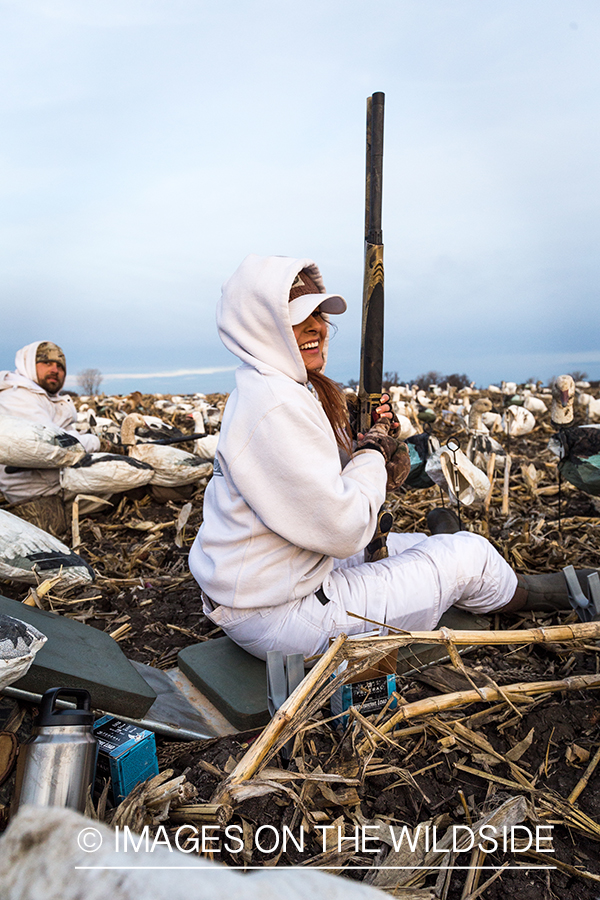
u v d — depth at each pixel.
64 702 1.91
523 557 3.81
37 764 1.48
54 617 2.51
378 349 2.63
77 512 4.38
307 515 2.00
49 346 5.23
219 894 0.54
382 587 2.34
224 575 2.18
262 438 2.00
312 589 2.22
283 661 2.12
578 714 2.29
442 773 2.02
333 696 2.21
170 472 5.12
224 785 1.64
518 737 2.18
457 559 2.50
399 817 1.85
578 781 1.98
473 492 3.57
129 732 1.90
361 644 1.90
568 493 5.64
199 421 8.52
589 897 1.60
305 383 2.20
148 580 3.81
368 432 2.46
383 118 2.54
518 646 2.82
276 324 2.07
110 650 2.37
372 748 1.92
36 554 2.85
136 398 12.48
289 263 2.09
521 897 1.59
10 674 1.60
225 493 2.22
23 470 4.61
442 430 9.72
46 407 5.19
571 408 4.69
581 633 2.25
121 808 1.57
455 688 2.45
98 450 5.68
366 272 2.61
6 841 0.61
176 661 2.87
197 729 2.18
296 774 1.74
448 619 2.83
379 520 2.61
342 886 0.61
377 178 2.55
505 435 9.65
